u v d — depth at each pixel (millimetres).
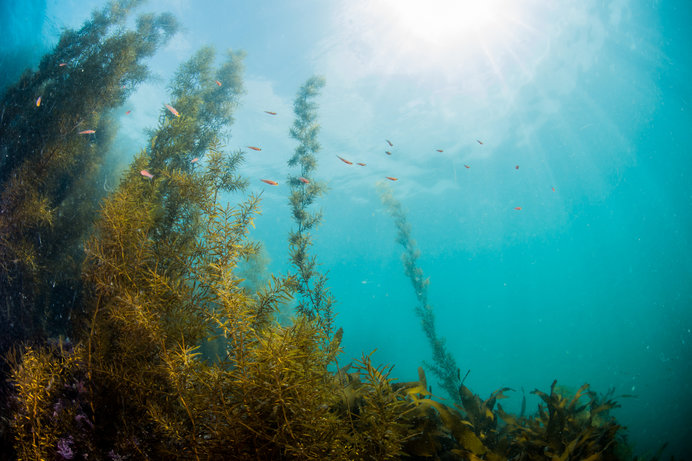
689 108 28156
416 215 48312
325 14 15188
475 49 18453
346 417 2146
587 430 2387
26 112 4668
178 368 1632
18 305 3719
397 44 17250
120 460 1776
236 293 1817
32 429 1764
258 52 16219
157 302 1930
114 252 2123
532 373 33125
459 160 31094
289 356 1571
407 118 22688
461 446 2322
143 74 6316
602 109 28328
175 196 2893
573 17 18391
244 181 4348
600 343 39406
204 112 5922
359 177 31281
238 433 1499
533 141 31953
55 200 4594
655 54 21859
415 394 2479
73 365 2125
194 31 14242
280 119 20391
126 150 6727
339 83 18828
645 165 42688
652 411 13477
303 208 6020
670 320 37094
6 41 7895
